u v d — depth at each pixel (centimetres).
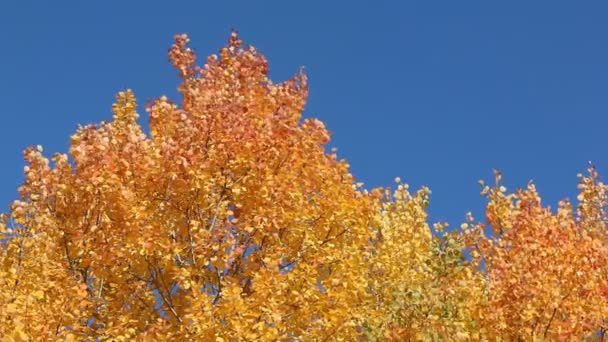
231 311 988
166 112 1327
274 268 1038
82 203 1158
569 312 1215
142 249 1062
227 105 1245
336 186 1239
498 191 1547
